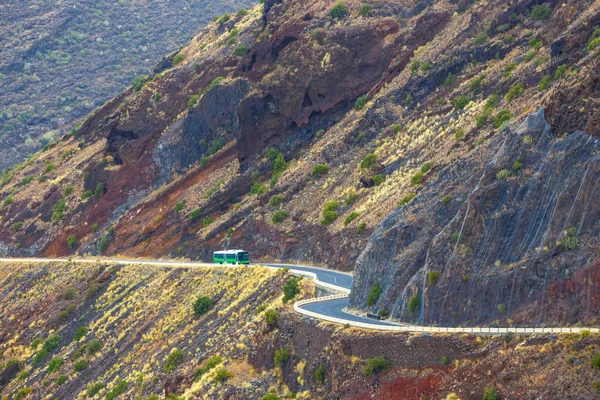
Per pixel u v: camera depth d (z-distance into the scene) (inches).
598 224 2984.7
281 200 6801.2
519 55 6176.2
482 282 3184.1
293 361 3818.9
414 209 3983.8
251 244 6702.8
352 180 6392.7
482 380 2822.3
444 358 2977.4
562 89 3427.7
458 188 3801.7
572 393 2598.4
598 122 3184.1
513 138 3484.3
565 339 2748.5
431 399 2910.9
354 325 3464.6
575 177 3115.2
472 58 6599.4
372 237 4087.1
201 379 4286.4
